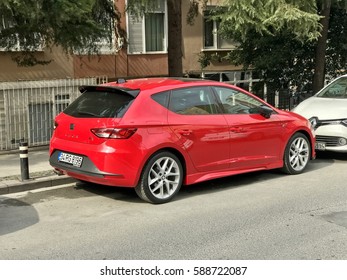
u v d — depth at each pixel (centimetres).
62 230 530
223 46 1880
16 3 737
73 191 704
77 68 1512
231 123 686
